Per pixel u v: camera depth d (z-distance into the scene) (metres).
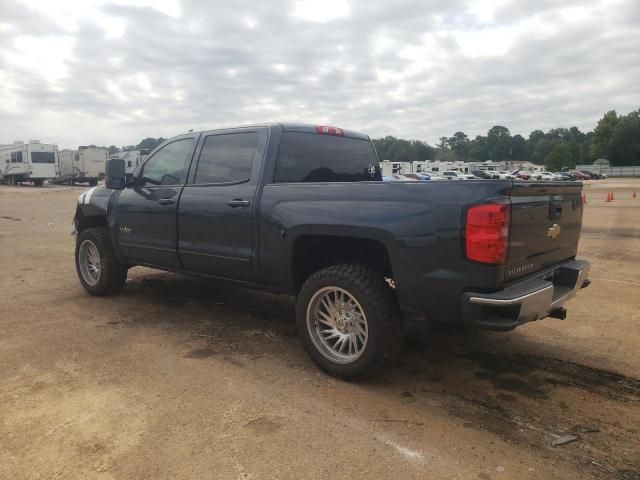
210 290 6.38
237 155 4.52
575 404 3.40
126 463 2.66
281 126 4.44
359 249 3.94
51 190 34.56
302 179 4.53
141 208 5.27
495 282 3.06
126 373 3.80
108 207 5.73
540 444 2.90
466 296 3.11
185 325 4.97
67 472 2.58
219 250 4.51
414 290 3.32
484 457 2.76
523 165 113.44
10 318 5.12
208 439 2.89
